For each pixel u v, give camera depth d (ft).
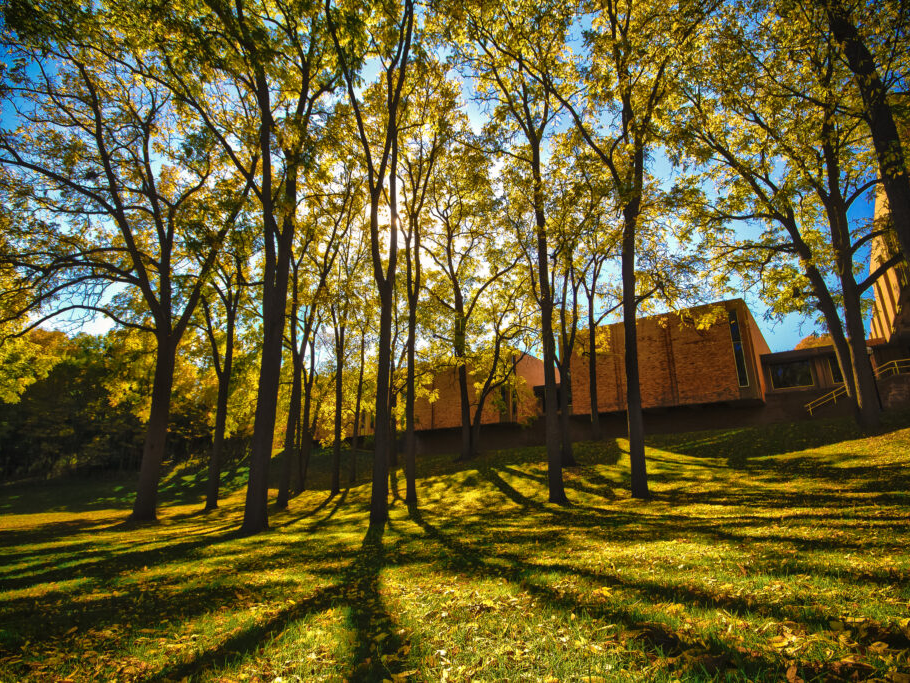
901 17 33.55
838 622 10.64
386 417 49.88
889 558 16.71
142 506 65.10
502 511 52.21
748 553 19.81
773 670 8.77
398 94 50.24
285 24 49.55
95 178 63.16
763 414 113.39
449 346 96.02
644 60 49.70
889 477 42.73
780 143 57.93
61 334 90.53
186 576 26.32
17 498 125.18
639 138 50.98
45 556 38.40
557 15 51.21
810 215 73.67
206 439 184.75
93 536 51.75
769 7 46.26
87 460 157.48
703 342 110.52
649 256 56.70
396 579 21.50
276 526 53.16
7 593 24.25
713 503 42.42
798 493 42.16
